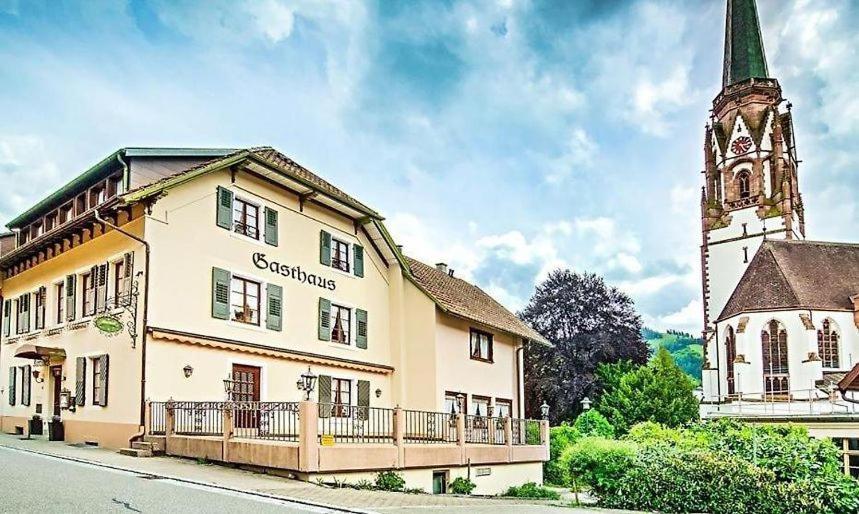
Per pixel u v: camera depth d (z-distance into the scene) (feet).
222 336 74.79
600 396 182.50
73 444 71.87
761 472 50.06
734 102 240.12
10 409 89.81
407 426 74.08
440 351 97.30
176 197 71.82
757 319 185.98
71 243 80.89
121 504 37.52
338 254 93.56
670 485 51.90
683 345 427.33
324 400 86.28
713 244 237.86
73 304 79.30
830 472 52.08
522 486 83.97
